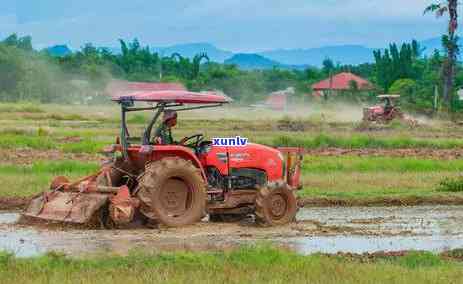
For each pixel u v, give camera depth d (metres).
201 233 27.81
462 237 28.19
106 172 29.16
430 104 124.56
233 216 31.03
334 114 116.44
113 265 20.14
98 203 27.41
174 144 29.67
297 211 30.28
